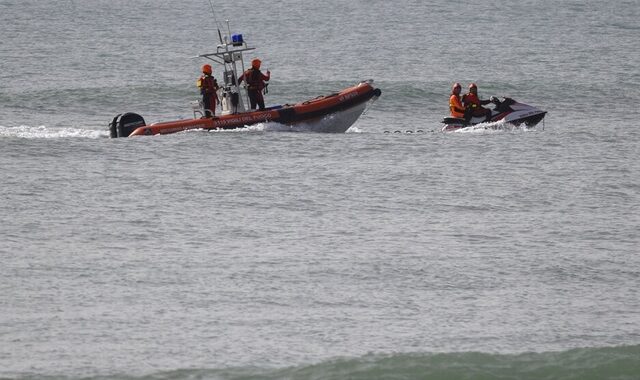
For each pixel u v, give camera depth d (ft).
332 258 169.89
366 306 147.84
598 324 142.20
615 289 157.48
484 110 288.92
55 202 202.39
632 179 229.25
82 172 226.99
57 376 122.01
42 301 147.13
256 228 187.62
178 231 184.85
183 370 123.85
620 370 125.08
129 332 136.05
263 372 123.44
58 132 277.23
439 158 247.09
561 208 204.44
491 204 206.69
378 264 166.81
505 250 175.83
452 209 202.69
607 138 280.92
